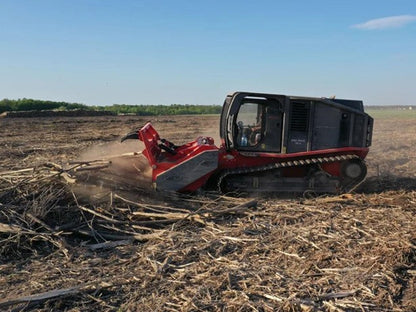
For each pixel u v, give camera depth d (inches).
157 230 243.3
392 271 186.5
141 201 294.4
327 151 330.0
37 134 853.2
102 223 252.7
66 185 277.9
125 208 271.9
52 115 1577.3
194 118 1710.1
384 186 372.5
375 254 204.1
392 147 666.2
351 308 158.7
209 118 1724.9
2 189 279.0
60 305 161.8
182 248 215.9
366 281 178.5
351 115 333.4
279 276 182.4
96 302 164.9
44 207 250.2
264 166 331.3
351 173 336.8
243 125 331.0
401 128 1102.4
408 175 428.5
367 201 313.1
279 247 215.2
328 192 339.3
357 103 350.6
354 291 169.6
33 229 234.2
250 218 265.6
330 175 339.3
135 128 1031.6
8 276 188.2
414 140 770.8
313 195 339.3
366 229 241.3
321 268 192.2
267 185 335.9
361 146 336.2
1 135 818.8
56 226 240.5
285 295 166.9
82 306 162.1
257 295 167.6
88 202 272.7
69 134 860.0
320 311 155.6
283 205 293.9
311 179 337.1
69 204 264.4
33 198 267.4
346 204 303.4
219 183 325.1
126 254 214.4
